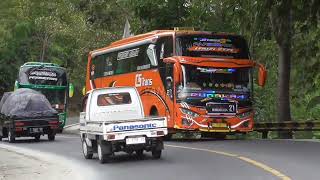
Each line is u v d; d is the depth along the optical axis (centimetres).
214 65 3181
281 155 2300
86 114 2434
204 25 4509
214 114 3164
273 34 3925
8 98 3938
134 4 4644
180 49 3161
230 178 1733
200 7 4478
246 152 2467
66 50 7250
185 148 2761
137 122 2241
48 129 3756
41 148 3184
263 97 5206
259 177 1736
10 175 2009
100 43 6488
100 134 2245
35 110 3769
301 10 3556
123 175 1912
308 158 2173
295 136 4431
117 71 3872
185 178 1767
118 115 2470
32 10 6994
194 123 3136
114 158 2439
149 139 2256
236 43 3256
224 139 3453
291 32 3750
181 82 3141
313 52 4091
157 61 3338
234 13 4034
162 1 4597
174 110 3169
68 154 2770
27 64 5075
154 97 3381
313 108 5197
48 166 2266
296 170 1856
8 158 2597
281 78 3950
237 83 3219
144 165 2147
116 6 6538
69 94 5081
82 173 2023
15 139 3916
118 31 6856
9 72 7169
